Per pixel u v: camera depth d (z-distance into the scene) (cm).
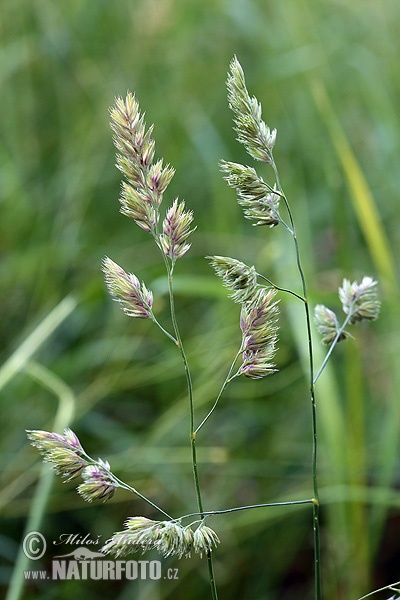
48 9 111
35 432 43
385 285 75
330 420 66
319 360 69
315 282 87
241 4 117
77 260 95
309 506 70
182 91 115
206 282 74
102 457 77
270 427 82
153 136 108
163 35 116
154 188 44
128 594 68
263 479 79
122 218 104
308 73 108
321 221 100
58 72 109
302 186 100
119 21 117
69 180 101
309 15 113
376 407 83
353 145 106
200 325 92
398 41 118
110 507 77
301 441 82
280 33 117
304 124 108
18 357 70
